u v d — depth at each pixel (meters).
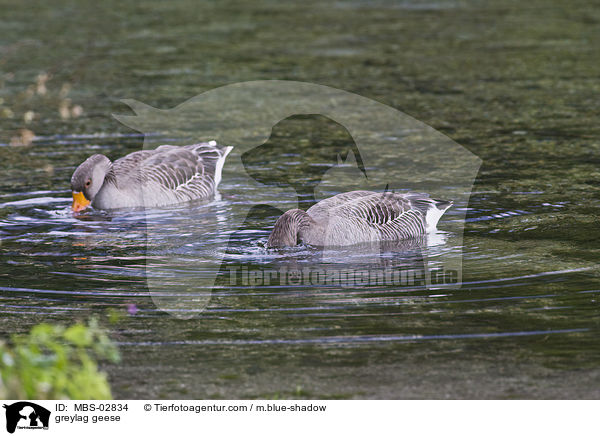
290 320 10.27
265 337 9.79
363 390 8.50
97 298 11.02
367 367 8.99
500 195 15.09
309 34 31.73
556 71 25.12
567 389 8.43
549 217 13.95
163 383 8.69
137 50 28.83
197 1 40.03
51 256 12.67
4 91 23.28
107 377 8.81
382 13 36.34
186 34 31.86
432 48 28.86
